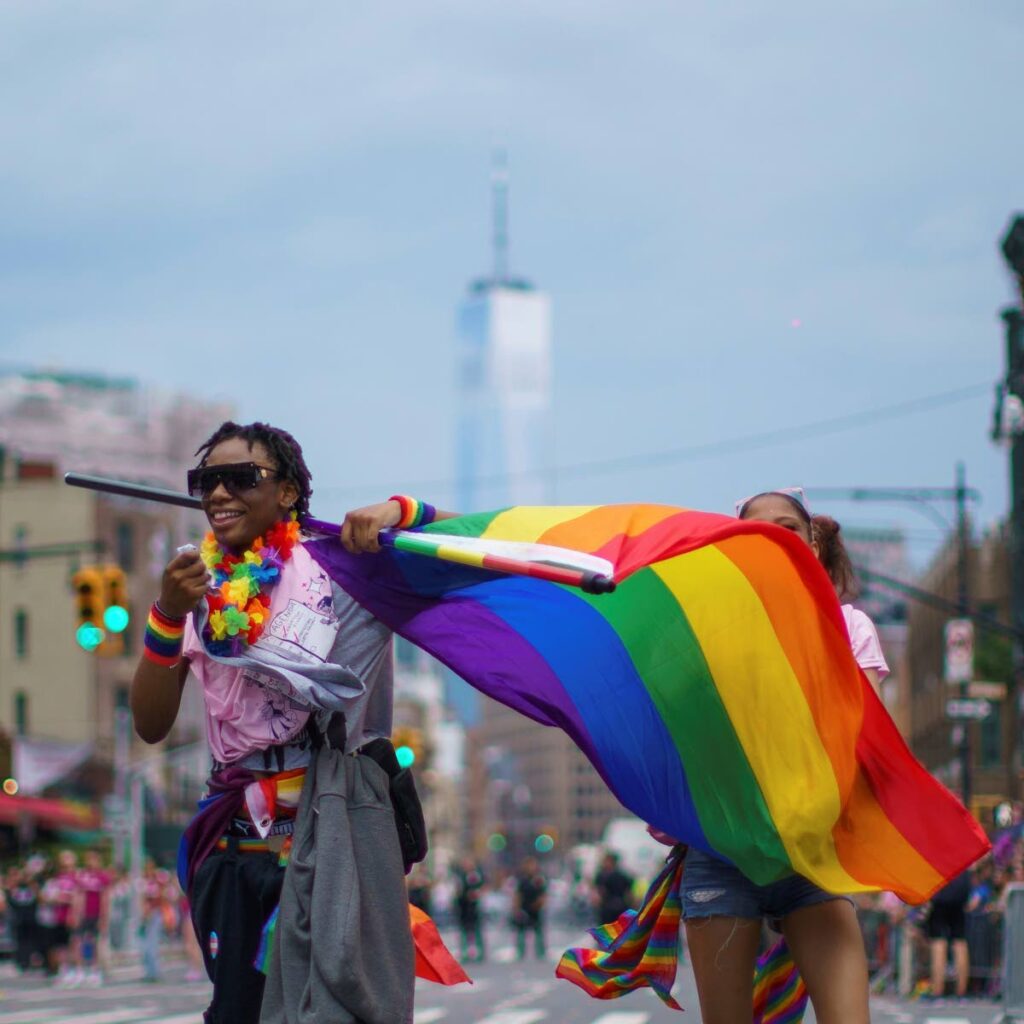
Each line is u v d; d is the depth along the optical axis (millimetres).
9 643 98812
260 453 6367
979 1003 23312
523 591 6699
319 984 5824
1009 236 44781
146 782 86000
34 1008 25344
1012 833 27016
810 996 7227
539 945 50281
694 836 7078
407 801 6312
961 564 41938
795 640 7148
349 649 6398
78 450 120250
